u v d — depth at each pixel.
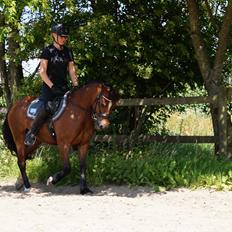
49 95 9.29
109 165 10.24
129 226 6.81
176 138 11.31
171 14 12.01
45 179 10.56
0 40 10.09
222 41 11.01
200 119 16.33
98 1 12.02
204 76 11.17
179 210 7.83
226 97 10.95
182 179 9.65
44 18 11.16
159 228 6.70
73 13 11.58
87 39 11.39
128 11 12.00
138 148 11.39
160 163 10.01
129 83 11.70
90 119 9.30
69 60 9.38
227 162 10.27
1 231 6.62
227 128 11.09
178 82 12.30
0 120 12.84
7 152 11.93
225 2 11.82
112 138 11.59
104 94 9.03
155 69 11.64
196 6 11.16
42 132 9.48
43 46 11.66
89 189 9.38
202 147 12.42
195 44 11.16
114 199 8.68
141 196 8.95
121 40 11.14
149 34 11.87
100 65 11.89
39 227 6.78
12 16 9.77
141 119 12.04
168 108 12.71
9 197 9.09
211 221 7.11
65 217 7.36
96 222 7.04
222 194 8.99
